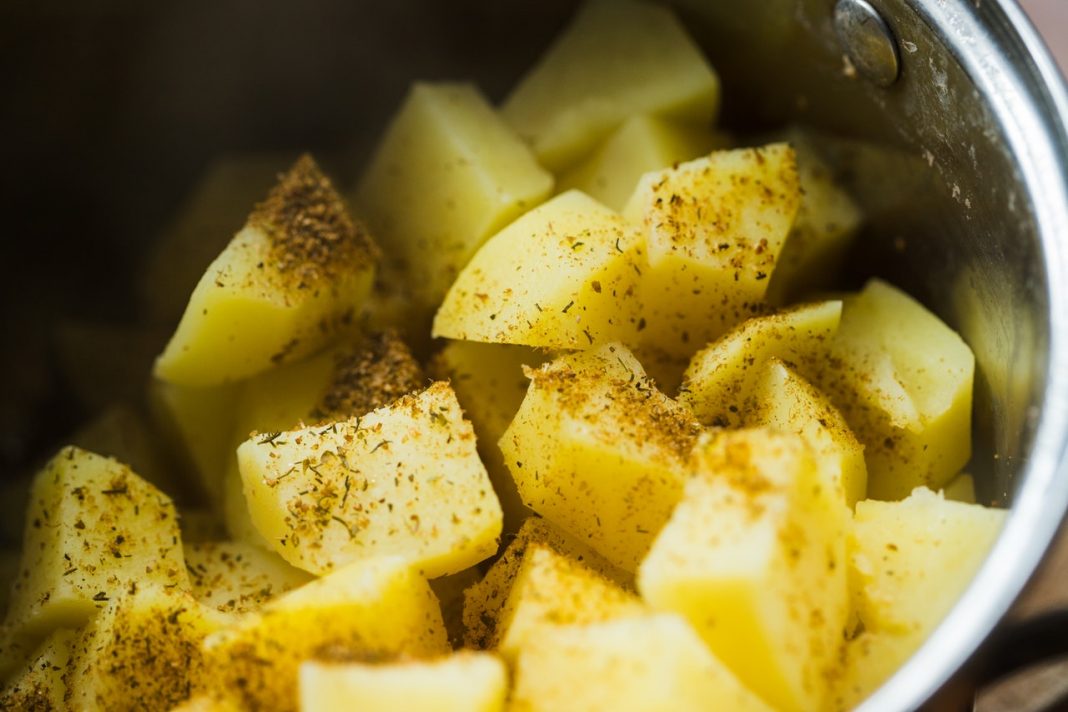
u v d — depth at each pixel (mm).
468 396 263
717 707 215
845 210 279
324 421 261
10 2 288
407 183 285
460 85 287
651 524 241
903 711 208
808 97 279
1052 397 221
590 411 241
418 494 240
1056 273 228
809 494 226
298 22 306
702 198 258
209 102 315
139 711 237
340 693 214
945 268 264
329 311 268
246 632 226
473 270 262
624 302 254
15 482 298
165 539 257
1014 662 218
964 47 240
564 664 221
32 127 306
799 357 257
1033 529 215
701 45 292
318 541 241
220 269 258
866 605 233
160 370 266
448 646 240
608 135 285
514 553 247
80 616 249
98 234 320
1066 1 295
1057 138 233
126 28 301
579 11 295
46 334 316
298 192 269
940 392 256
